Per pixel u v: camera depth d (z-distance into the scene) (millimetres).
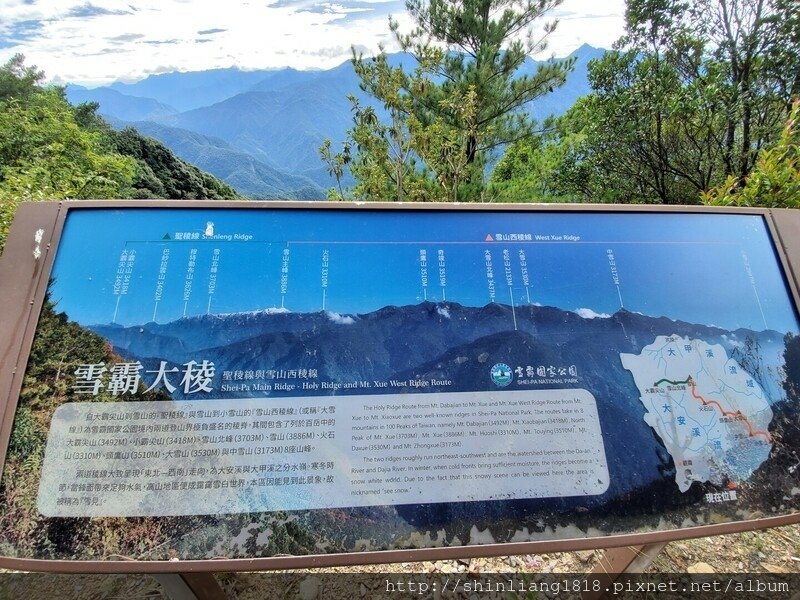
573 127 7055
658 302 1405
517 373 1280
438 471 1176
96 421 1159
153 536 1083
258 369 1231
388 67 5031
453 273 1385
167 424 1167
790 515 1224
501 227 1461
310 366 1243
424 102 6434
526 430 1229
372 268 1370
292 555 1083
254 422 1179
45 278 1278
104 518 1090
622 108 5113
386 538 1116
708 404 1307
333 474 1152
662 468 1229
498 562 1706
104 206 1376
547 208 1486
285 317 1294
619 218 1507
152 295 1295
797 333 1416
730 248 1495
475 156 6559
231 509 1111
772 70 4441
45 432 1144
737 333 1393
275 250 1370
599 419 1258
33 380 1180
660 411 1285
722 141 4801
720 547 1733
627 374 1313
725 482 1236
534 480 1188
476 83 6711
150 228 1370
